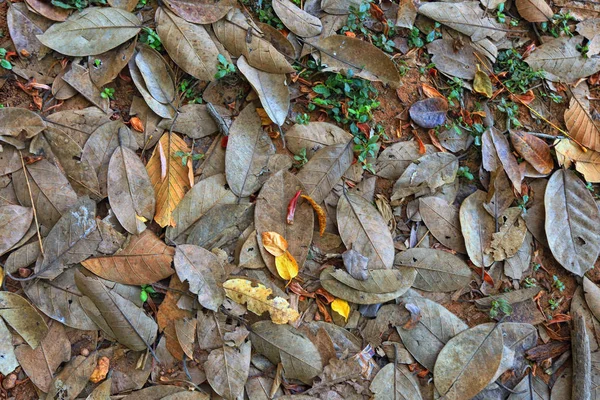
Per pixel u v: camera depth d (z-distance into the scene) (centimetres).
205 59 98
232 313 96
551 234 106
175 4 98
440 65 108
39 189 94
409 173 103
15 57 95
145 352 94
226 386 94
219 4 99
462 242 104
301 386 98
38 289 92
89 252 93
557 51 112
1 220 92
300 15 103
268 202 98
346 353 99
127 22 97
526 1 112
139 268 94
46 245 92
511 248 105
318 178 100
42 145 94
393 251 100
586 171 109
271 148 100
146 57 97
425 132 106
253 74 99
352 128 102
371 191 103
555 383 104
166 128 98
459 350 100
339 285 99
